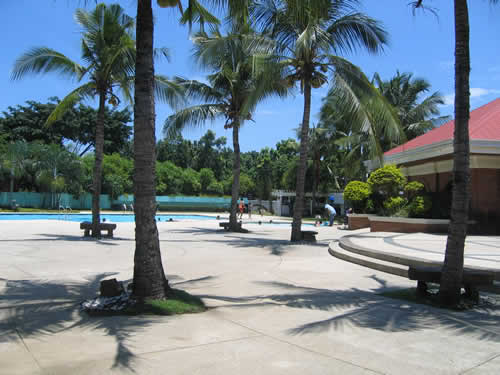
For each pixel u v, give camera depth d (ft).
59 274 25.41
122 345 12.58
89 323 14.90
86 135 170.19
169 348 12.44
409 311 17.58
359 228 73.00
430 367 11.30
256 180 174.40
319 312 17.26
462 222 18.78
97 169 49.19
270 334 14.10
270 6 42.91
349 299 19.88
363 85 41.24
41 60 44.52
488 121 56.18
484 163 52.65
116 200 154.81
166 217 126.52
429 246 37.60
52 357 11.48
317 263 32.01
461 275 18.72
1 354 11.67
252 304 18.54
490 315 17.16
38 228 63.77
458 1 19.06
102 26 46.68
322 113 115.24
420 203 58.13
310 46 40.47
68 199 143.54
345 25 43.34
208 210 167.12
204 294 20.54
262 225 89.04
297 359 11.73
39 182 134.62
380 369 11.09
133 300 17.35
